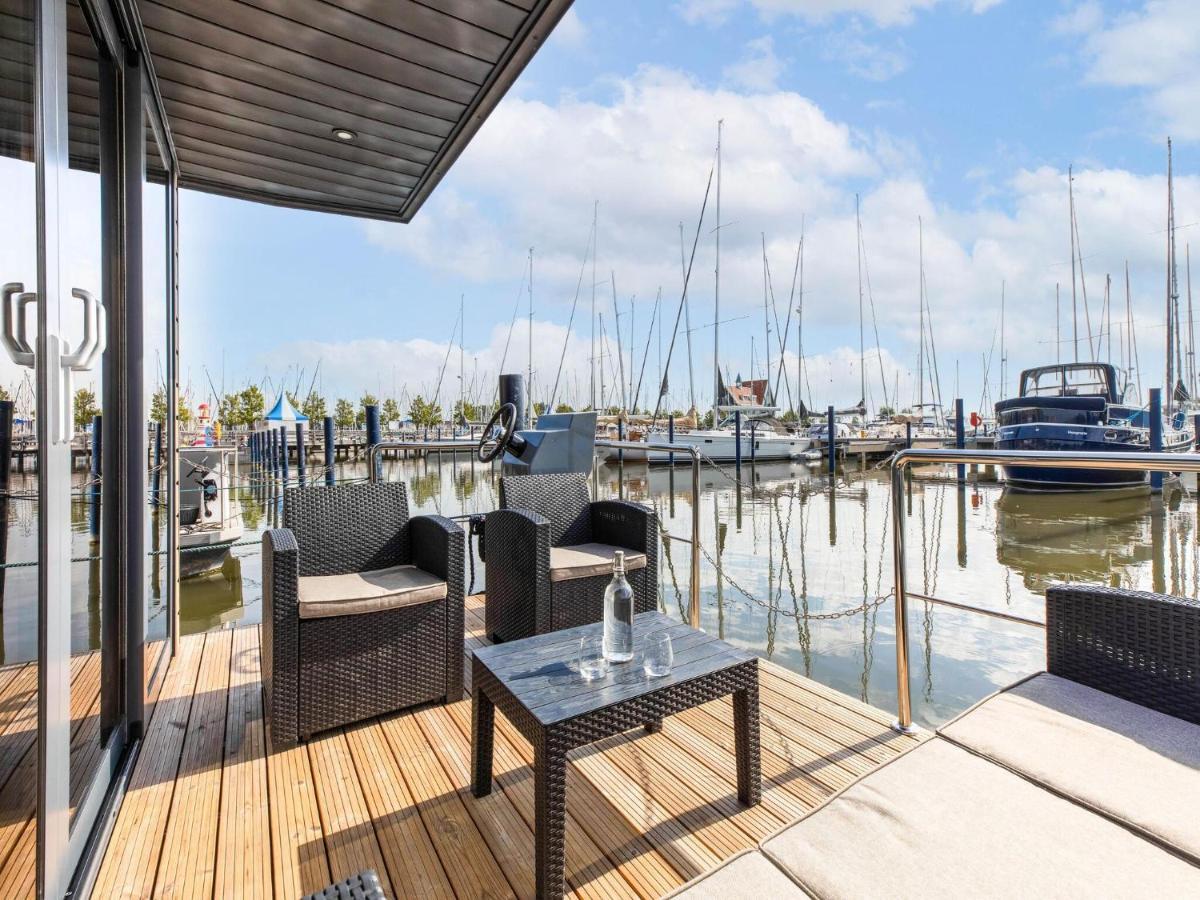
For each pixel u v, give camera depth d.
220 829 1.47
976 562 6.61
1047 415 11.02
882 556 6.88
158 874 1.32
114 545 1.79
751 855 0.94
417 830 1.46
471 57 2.25
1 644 1.08
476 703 1.56
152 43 2.12
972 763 1.11
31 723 1.02
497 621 2.57
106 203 1.79
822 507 10.49
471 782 1.64
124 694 1.81
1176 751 1.10
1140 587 5.69
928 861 0.88
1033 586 5.71
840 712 2.05
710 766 1.74
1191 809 0.95
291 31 2.08
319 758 1.78
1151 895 0.80
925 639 4.24
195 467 6.64
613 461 17.28
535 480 2.69
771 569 6.29
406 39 2.14
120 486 1.81
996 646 4.10
